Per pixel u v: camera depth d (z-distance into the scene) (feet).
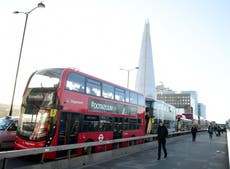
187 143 80.79
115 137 50.96
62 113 35.47
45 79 37.35
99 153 40.63
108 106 48.96
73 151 38.50
